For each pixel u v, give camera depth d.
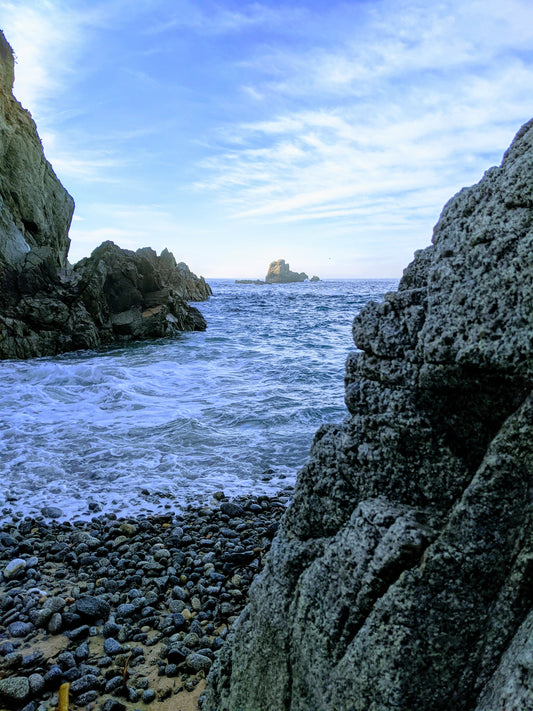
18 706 2.78
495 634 1.53
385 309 2.02
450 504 1.75
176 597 3.98
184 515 5.59
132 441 8.08
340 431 2.17
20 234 20.00
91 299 19.91
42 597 3.91
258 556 4.66
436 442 1.78
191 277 57.72
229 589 4.13
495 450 1.59
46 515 5.52
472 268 1.70
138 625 3.60
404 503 1.86
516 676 1.36
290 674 2.02
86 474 6.76
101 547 4.73
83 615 3.61
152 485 6.43
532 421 1.49
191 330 24.70
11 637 3.41
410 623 1.60
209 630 3.54
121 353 17.88
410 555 1.66
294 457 7.47
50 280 19.09
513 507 1.54
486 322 1.58
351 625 1.80
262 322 29.92
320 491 2.15
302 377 13.12
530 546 1.49
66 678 2.97
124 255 22.09
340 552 1.91
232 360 15.96
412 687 1.56
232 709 2.25
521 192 1.60
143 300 22.50
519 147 1.73
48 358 17.22
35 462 7.14
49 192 26.45
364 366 2.05
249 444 7.98
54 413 9.73
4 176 22.91
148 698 2.81
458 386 1.69
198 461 7.28
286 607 2.11
